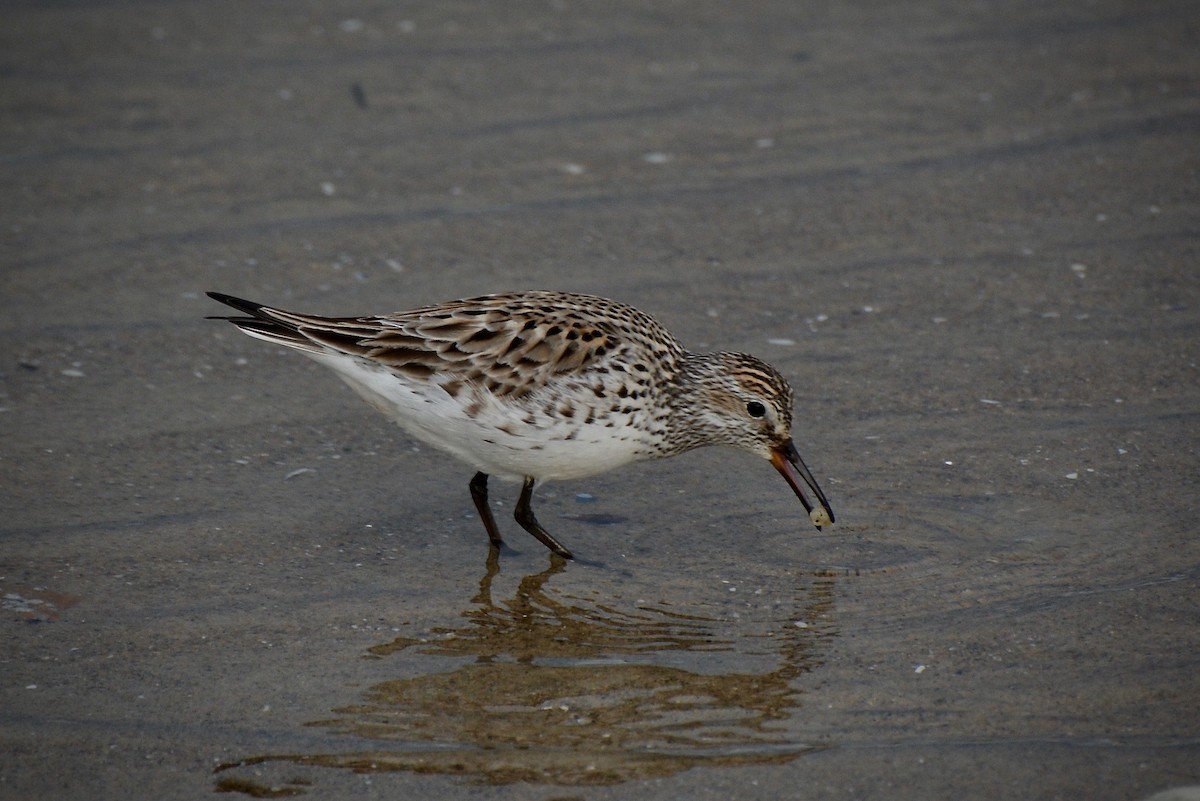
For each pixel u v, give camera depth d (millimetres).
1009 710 8109
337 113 18453
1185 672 8367
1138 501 10461
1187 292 13703
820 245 15086
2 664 8680
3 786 7566
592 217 15797
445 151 17406
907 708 8188
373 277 14430
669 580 9859
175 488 10922
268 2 22422
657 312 13695
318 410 12281
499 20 21719
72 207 16016
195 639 9031
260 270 14586
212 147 17500
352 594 9656
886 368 12672
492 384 9602
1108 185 16141
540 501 11055
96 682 8531
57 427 11727
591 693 8453
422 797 7469
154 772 7703
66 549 10023
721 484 11242
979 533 10211
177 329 13547
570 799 7418
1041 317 13438
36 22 21500
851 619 9242
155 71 19734
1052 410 11852
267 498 10859
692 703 8320
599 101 18750
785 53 20266
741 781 7543
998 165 16781
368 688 8516
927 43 20562
